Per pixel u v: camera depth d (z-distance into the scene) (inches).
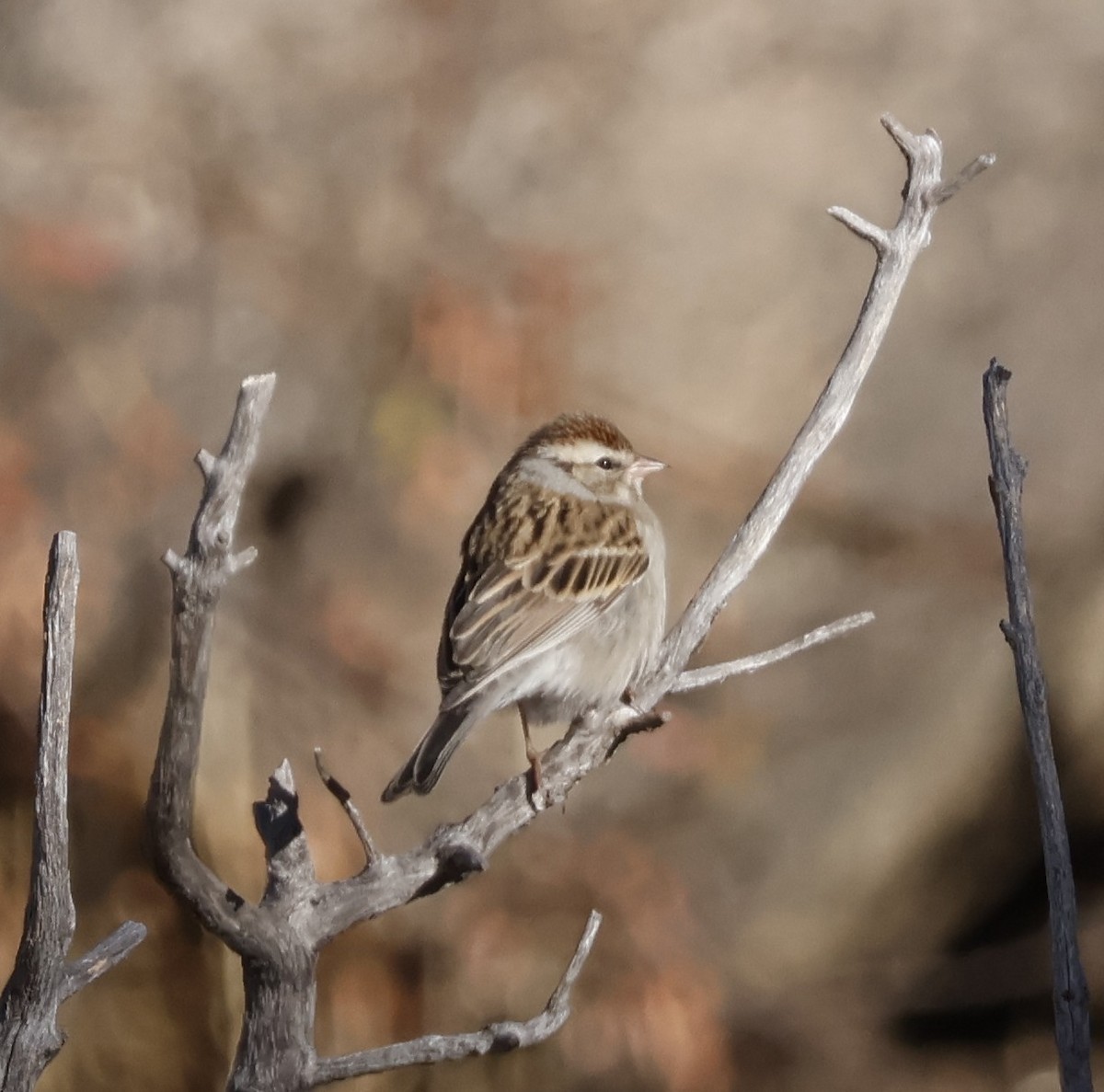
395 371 554.6
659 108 655.8
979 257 649.0
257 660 529.0
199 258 580.7
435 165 609.0
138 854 448.8
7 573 473.4
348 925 194.9
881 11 698.2
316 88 617.3
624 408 591.2
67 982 172.7
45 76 617.0
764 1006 561.6
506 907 499.2
